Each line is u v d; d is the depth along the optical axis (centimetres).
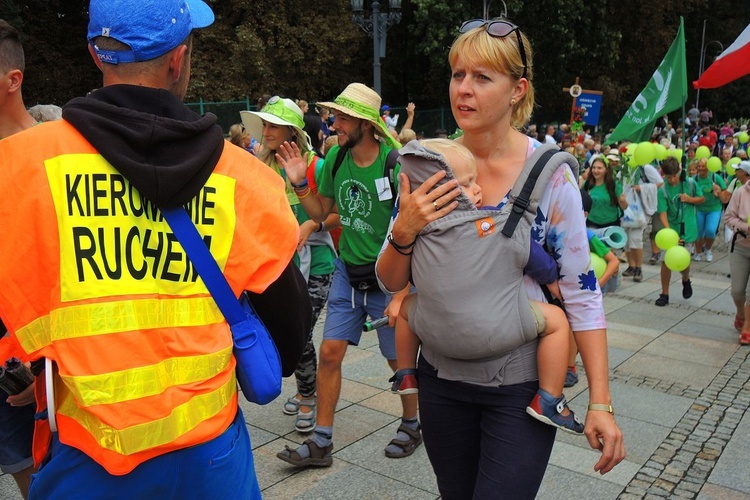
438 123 2425
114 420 127
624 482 338
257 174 149
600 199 822
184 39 142
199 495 141
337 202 337
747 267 614
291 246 148
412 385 209
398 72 3058
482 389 189
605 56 2630
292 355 164
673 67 931
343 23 2434
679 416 428
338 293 346
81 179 128
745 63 770
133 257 131
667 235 719
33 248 126
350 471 338
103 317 127
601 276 464
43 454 147
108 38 134
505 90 184
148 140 129
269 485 324
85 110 129
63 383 134
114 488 134
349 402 427
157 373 131
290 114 389
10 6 1952
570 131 1888
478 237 178
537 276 185
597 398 183
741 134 1862
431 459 210
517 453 186
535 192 179
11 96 216
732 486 339
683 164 876
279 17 2328
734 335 622
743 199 610
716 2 3656
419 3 2377
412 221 179
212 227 138
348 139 324
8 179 125
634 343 590
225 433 144
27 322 128
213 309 140
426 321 187
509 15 2394
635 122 1002
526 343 187
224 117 1748
